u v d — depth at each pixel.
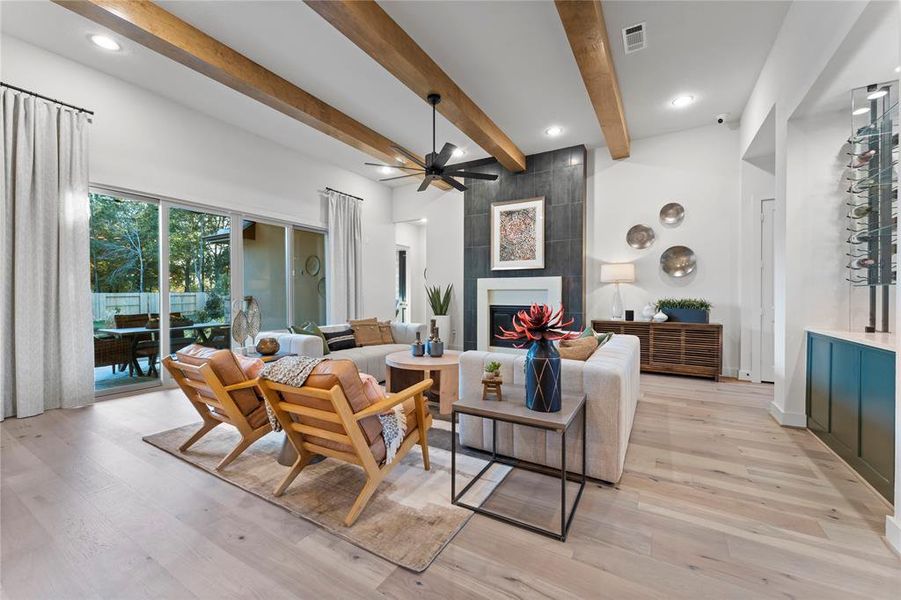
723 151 4.70
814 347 2.76
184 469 2.22
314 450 1.95
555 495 1.96
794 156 2.92
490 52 3.27
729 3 2.78
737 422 3.04
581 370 2.11
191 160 4.26
